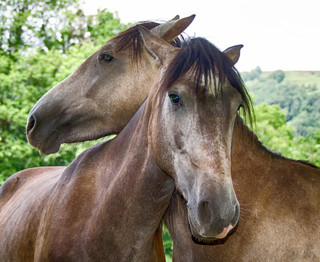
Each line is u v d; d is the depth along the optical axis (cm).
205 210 185
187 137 196
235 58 245
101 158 270
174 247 263
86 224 245
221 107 194
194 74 199
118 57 307
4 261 306
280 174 237
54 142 316
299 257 217
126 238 237
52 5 1417
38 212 283
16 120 1034
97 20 1425
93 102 308
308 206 224
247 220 229
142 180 232
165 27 275
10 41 1330
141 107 255
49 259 245
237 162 242
